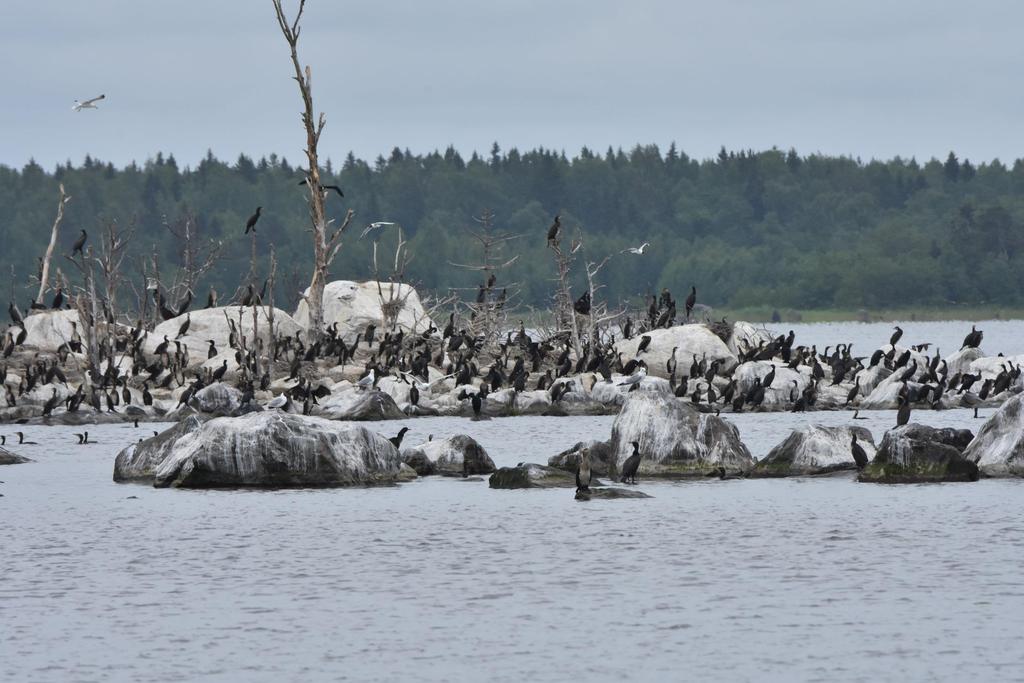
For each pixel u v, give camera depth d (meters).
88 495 140.12
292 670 80.12
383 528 119.19
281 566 105.12
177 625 89.12
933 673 77.81
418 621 89.44
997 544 108.44
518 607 92.44
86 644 85.31
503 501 132.62
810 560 104.38
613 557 106.44
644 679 77.94
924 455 140.62
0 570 104.75
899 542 110.00
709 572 101.12
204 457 143.00
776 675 78.00
